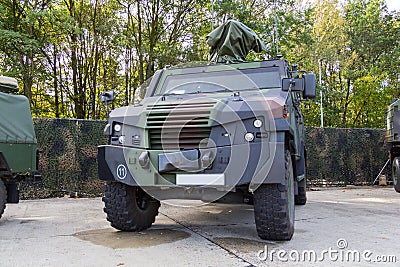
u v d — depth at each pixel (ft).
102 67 62.90
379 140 44.34
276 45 52.54
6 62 48.26
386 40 80.02
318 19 74.43
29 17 44.14
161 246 13.37
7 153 19.44
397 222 18.38
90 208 24.03
